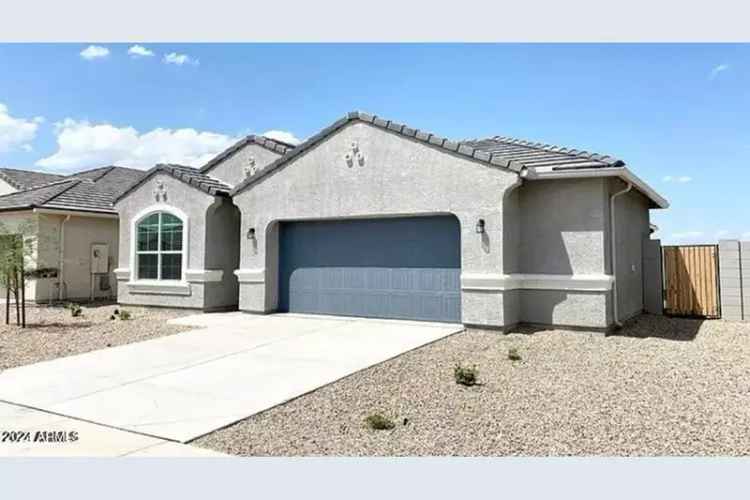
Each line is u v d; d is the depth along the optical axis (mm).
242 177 22969
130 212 20391
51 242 22109
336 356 10977
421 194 14570
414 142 14727
